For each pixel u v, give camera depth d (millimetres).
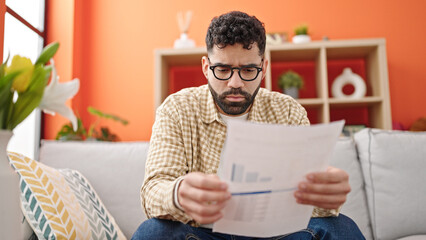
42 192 1145
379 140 1613
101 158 1603
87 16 3273
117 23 3266
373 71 2871
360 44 2752
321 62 2783
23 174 1147
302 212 792
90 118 3178
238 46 1023
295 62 3170
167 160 1028
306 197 742
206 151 1119
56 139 2623
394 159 1573
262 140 653
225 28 1028
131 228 1517
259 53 1058
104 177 1568
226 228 761
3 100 575
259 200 721
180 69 3236
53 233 1088
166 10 3254
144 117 3176
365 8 3145
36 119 2873
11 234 541
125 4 3277
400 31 3111
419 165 1562
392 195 1542
